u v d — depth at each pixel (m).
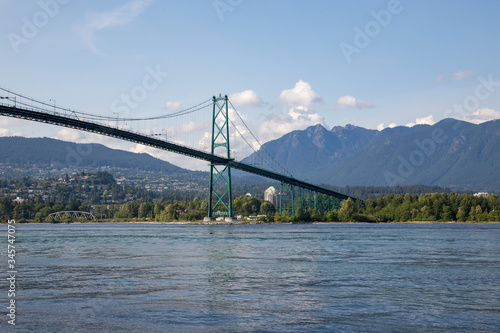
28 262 58.50
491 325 29.92
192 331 28.56
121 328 29.09
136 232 141.50
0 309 33.28
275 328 29.08
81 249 77.00
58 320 30.64
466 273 49.16
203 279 44.94
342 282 43.56
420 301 35.84
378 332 28.45
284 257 63.28
